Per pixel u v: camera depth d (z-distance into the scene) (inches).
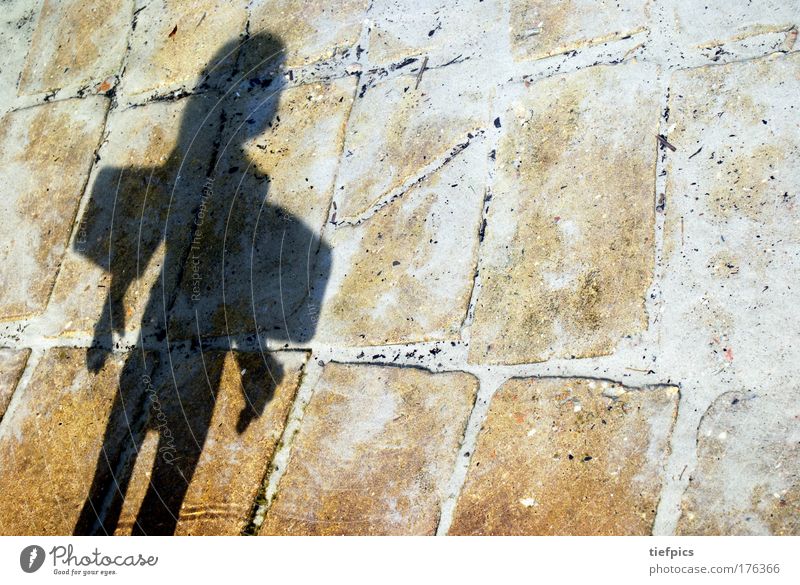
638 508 65.6
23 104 106.2
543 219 77.4
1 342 92.0
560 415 70.1
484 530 68.7
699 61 78.2
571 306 73.2
